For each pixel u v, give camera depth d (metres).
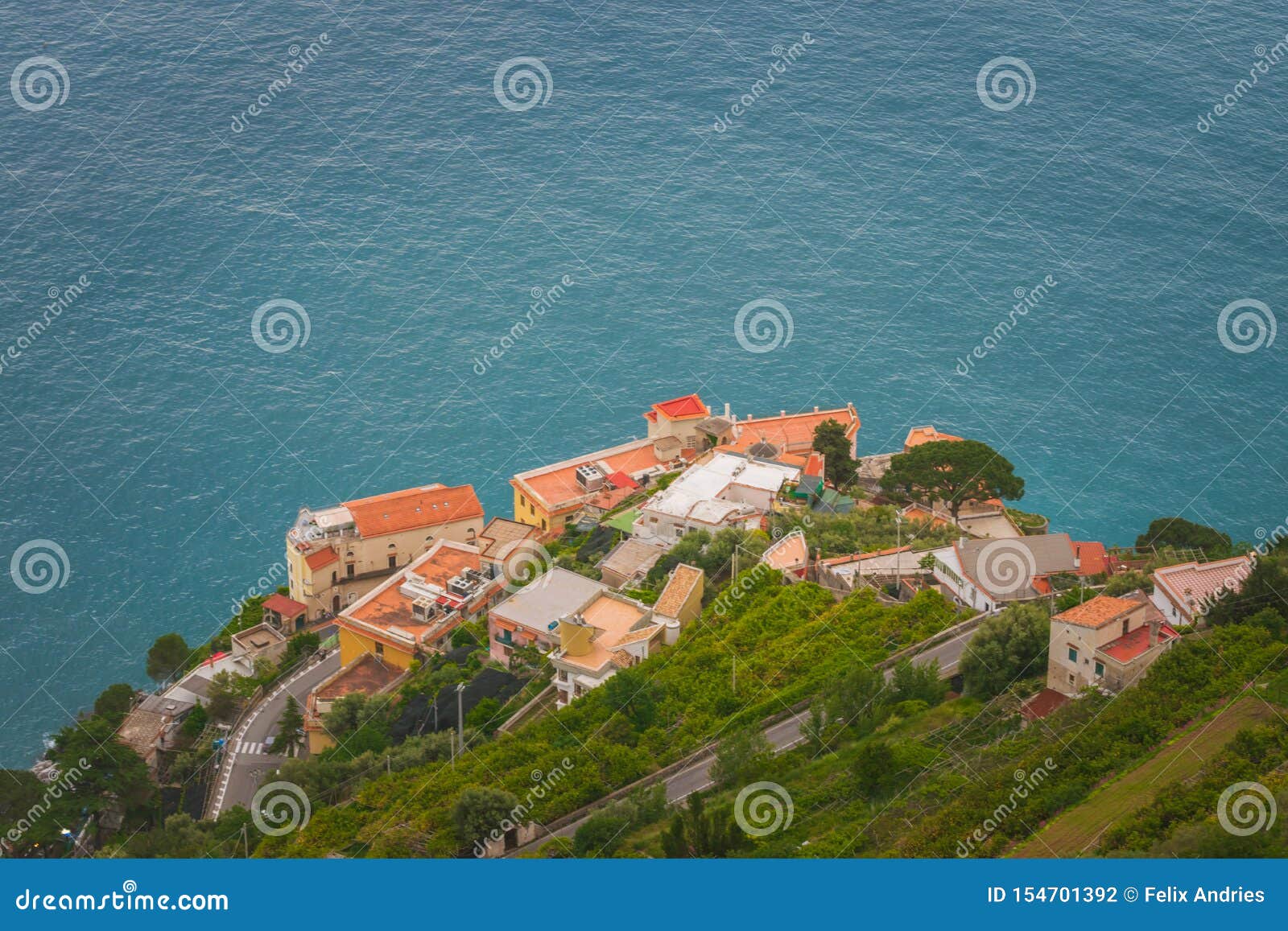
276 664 150.62
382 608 142.88
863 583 129.50
